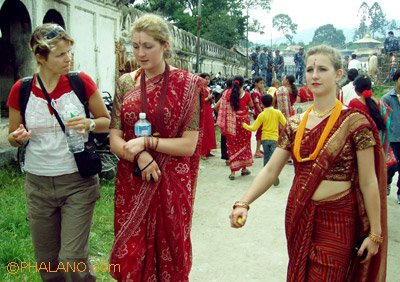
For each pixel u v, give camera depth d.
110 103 8.34
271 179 2.76
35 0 8.27
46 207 3.11
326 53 2.58
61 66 2.94
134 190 2.87
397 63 23.58
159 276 2.94
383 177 2.62
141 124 2.77
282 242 5.05
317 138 2.57
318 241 2.56
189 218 2.99
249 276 4.21
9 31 8.38
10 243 4.32
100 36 11.29
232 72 32.75
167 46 2.87
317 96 2.61
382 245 2.65
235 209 2.71
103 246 4.65
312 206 2.57
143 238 2.85
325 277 2.51
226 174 8.51
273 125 7.78
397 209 6.31
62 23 9.38
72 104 2.98
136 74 2.95
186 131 2.88
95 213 5.46
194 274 4.22
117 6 12.25
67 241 3.00
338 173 2.54
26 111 3.03
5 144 7.40
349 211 2.55
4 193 5.94
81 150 3.00
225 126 8.06
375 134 2.53
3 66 8.78
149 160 2.77
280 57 25.69
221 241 5.05
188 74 2.90
